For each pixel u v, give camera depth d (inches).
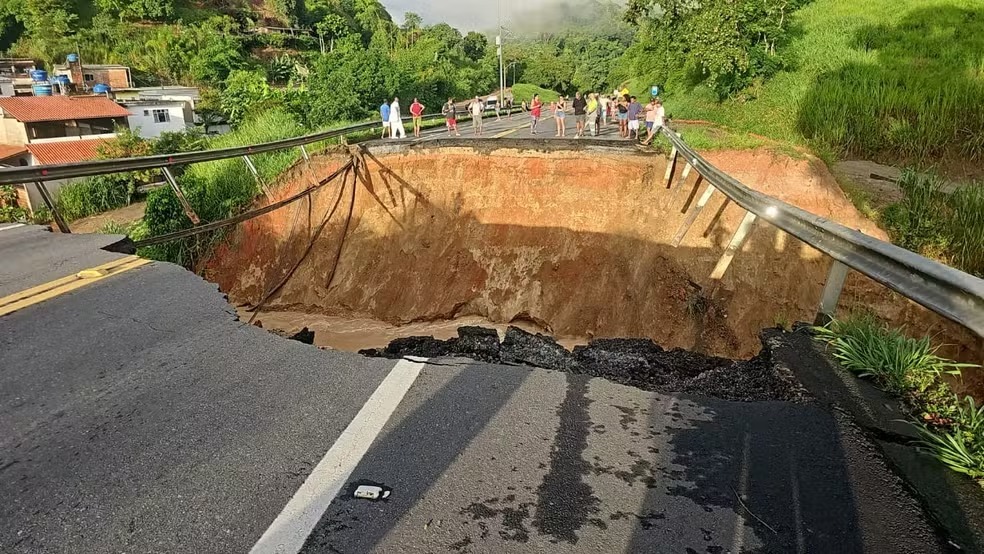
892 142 602.2
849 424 139.7
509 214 644.1
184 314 209.9
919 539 101.7
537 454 126.9
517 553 98.3
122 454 127.1
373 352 200.5
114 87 1983.3
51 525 105.7
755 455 127.3
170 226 668.7
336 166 705.0
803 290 475.5
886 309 400.5
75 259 275.1
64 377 163.0
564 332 575.8
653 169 597.6
